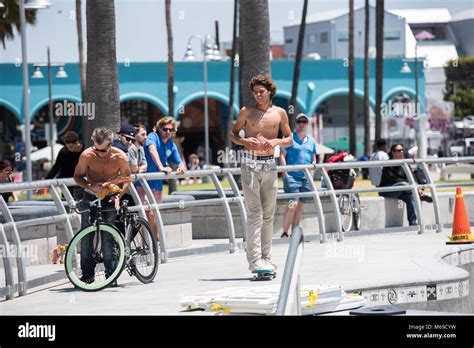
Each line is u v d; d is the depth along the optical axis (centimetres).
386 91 14688
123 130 3206
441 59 14400
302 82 15150
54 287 2672
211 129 16375
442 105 14562
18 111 13838
